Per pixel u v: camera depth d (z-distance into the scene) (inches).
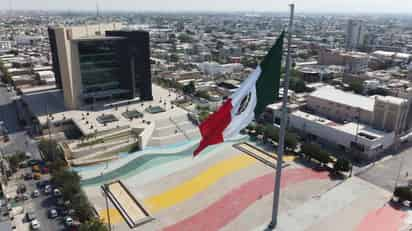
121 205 3186.5
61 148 4288.9
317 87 7377.0
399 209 3154.5
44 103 5964.6
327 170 3922.2
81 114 5393.7
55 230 2864.2
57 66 6481.3
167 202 3280.0
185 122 5378.9
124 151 4500.5
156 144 4709.6
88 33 6200.8
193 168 3973.9
